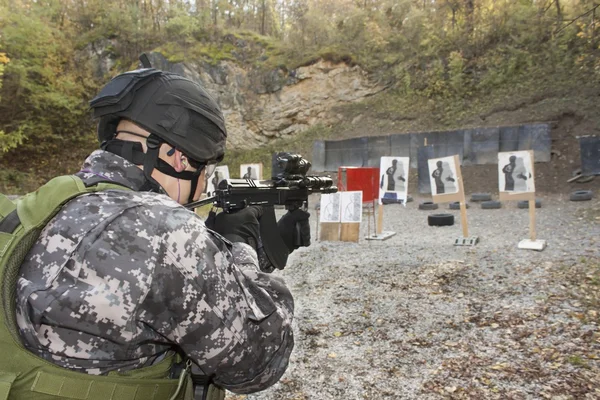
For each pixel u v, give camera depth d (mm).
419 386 3303
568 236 7406
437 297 5086
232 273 965
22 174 17109
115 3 20484
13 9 18219
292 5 20984
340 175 9742
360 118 18281
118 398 886
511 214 10133
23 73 16828
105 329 829
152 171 1037
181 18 20141
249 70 20156
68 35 20297
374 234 8664
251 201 1584
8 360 800
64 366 836
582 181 11906
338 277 6141
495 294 5000
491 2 16797
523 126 13539
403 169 8461
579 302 4508
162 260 861
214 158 1153
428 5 18734
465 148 14492
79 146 18906
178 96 1043
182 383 1026
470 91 16422
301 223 1756
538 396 3055
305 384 3430
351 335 4254
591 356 3477
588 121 13281
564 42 15109
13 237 851
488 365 3516
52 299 806
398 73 18125
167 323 883
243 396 3303
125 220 868
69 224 869
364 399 3189
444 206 12359
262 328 998
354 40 19422
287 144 19281
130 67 20094
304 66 19453
